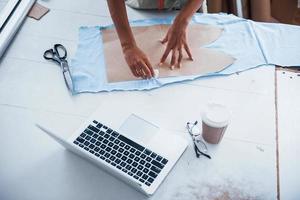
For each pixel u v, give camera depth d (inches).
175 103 39.1
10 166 33.9
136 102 39.0
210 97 39.6
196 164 33.9
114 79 41.1
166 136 35.3
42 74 42.1
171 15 49.1
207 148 35.1
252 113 38.2
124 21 43.3
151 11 49.7
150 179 32.2
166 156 33.8
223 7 66.9
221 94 39.9
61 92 40.2
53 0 51.1
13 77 41.8
